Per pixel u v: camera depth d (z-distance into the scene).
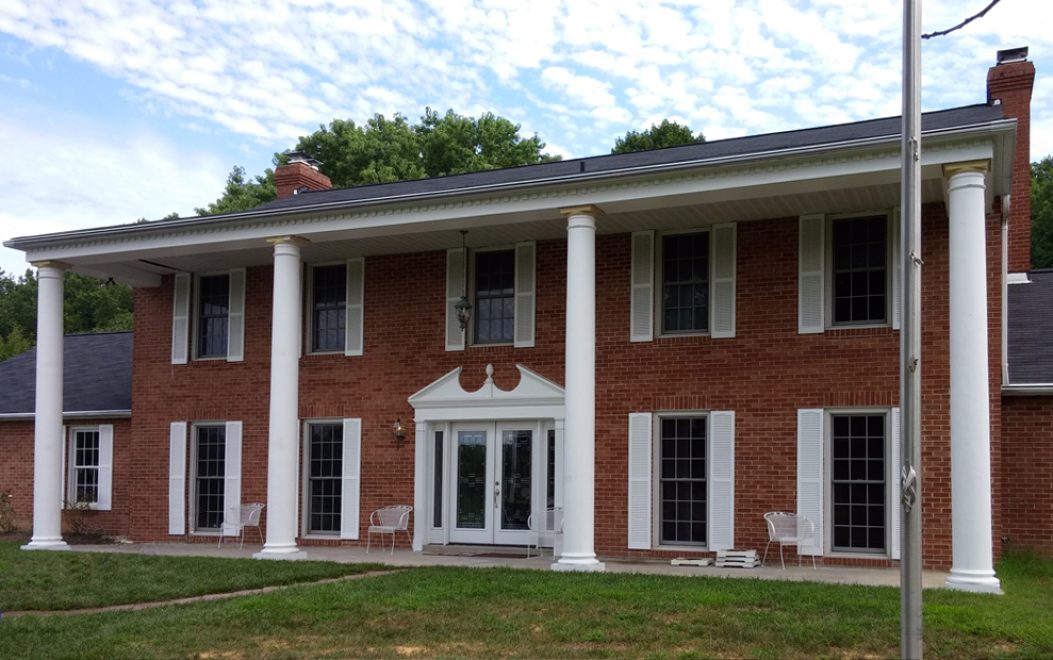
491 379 17.16
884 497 14.62
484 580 12.31
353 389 18.31
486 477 17.36
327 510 18.50
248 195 45.91
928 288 14.48
